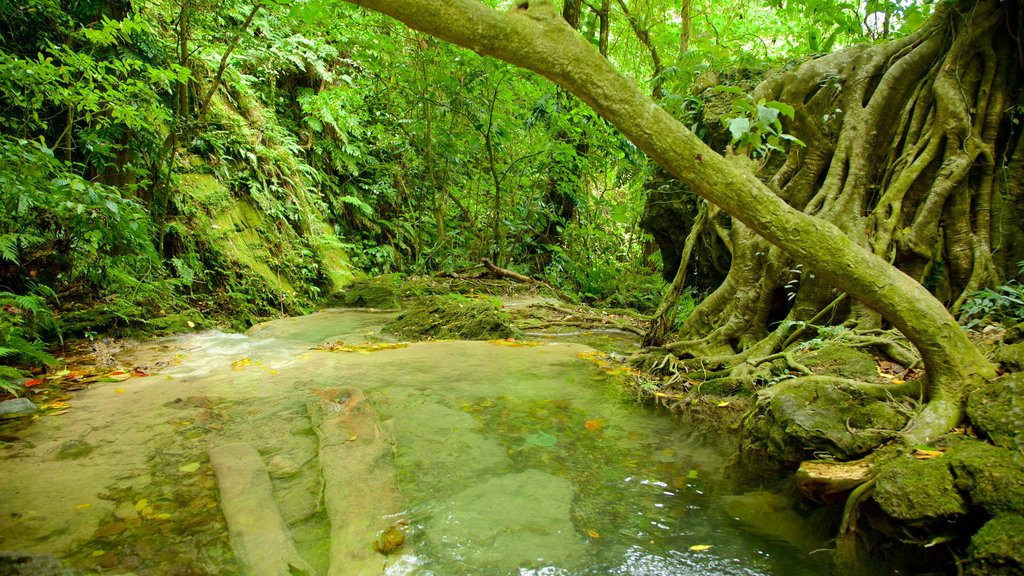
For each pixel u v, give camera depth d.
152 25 6.25
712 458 2.43
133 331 4.75
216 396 3.11
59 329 4.16
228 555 1.64
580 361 4.04
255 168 7.87
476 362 3.94
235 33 6.65
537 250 9.69
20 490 2.00
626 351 4.49
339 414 2.74
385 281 7.05
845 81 3.89
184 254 6.32
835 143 3.91
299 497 2.00
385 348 4.44
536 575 1.58
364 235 9.98
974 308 2.98
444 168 8.54
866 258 1.91
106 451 2.35
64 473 2.14
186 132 5.97
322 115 8.88
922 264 3.35
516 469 2.26
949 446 1.77
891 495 1.60
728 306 3.99
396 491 2.02
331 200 9.43
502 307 6.25
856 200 3.58
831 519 1.90
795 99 4.02
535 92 8.20
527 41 1.69
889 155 3.66
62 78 4.61
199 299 6.34
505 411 2.93
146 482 2.08
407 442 2.49
